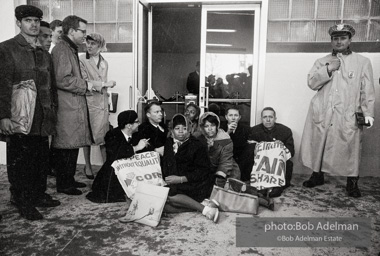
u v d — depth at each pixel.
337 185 3.51
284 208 2.80
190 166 2.79
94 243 2.13
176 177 2.68
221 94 4.47
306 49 3.78
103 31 4.08
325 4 3.70
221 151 3.10
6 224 2.39
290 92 3.86
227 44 4.29
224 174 3.08
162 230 2.33
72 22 2.87
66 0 4.11
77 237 2.21
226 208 2.70
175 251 2.04
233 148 3.46
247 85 4.41
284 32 3.81
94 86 3.21
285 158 3.24
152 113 3.12
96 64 3.57
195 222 2.48
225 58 4.35
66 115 2.90
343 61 3.17
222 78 4.42
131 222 2.46
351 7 3.66
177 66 5.82
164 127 3.43
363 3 3.63
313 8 3.73
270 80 3.88
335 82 3.17
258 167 3.20
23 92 2.36
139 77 3.85
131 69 4.06
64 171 3.02
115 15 4.03
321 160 3.28
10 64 2.30
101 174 2.94
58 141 2.93
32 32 2.42
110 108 3.98
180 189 2.69
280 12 3.79
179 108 5.25
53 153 3.05
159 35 5.48
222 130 3.23
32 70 2.44
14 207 2.72
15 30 4.12
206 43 4.23
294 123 3.87
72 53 2.94
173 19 5.28
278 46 3.83
